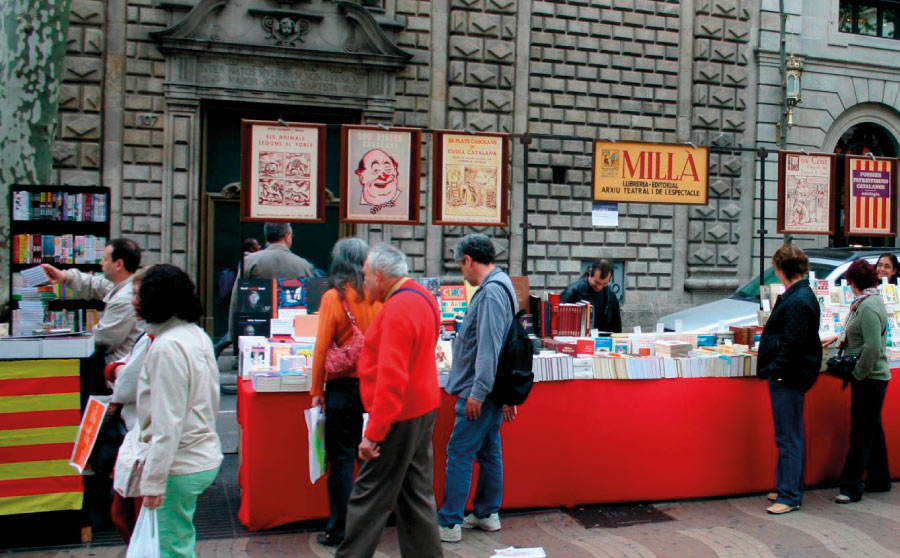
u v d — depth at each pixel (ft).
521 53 40.11
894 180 28.02
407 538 12.88
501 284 15.38
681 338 20.67
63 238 20.01
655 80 42.37
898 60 47.78
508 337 15.42
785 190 26.94
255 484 15.85
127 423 14.48
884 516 17.61
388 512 12.55
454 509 15.65
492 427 15.97
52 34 23.31
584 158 41.32
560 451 17.56
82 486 14.97
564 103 41.01
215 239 37.01
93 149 34.37
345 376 14.71
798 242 45.65
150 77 34.99
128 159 34.88
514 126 40.22
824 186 27.43
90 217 20.18
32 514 14.78
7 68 22.72
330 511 15.17
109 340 16.48
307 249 38.99
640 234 42.50
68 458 14.88
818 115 46.06
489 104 39.81
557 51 40.75
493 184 24.52
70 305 20.51
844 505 18.42
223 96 35.78
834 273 28.78
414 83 38.70
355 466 16.65
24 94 22.97
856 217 27.63
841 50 46.39
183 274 11.39
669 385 18.22
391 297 12.65
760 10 44.09
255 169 22.41
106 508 15.88
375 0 37.99
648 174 26.66
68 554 14.61
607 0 41.34
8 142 22.84
